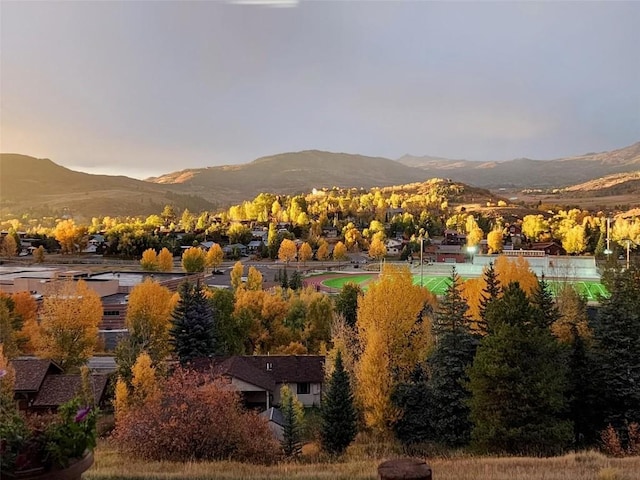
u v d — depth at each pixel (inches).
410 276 1657.2
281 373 1861.5
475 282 1964.8
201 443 927.7
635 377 1181.7
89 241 7367.1
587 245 6761.8
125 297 3125.0
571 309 1768.0
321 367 1882.4
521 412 1053.8
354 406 1421.0
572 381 1225.4
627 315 1232.2
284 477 645.3
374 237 7032.5
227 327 2363.4
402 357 1545.3
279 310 2518.5
